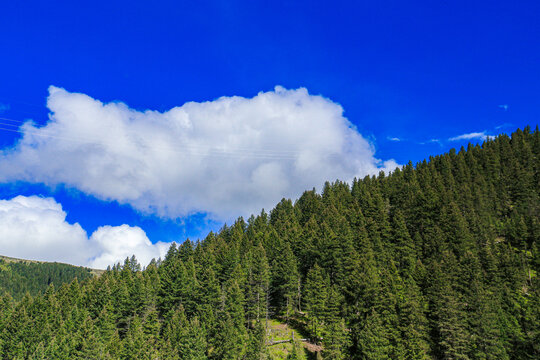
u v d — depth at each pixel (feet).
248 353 202.08
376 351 184.96
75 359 207.62
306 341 227.20
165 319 256.52
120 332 258.37
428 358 187.52
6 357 231.30
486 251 247.91
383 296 208.64
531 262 260.42
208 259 309.63
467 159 457.68
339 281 257.96
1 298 292.40
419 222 322.14
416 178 437.99
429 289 218.18
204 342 206.18
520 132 515.91
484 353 178.50
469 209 326.65
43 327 243.81
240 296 235.40
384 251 279.49
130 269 352.28
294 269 274.57
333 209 377.71
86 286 334.65
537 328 179.63
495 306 196.75
